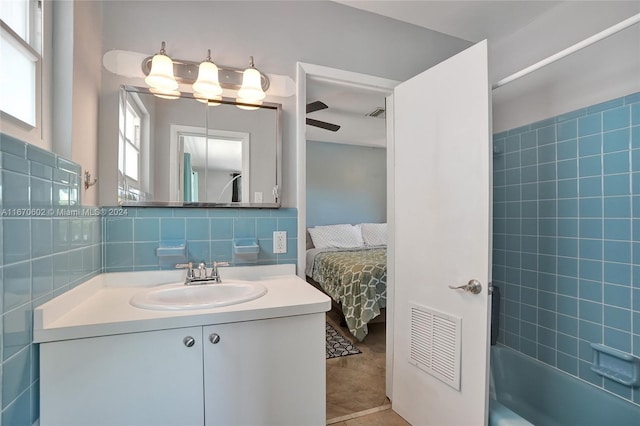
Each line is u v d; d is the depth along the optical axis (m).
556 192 1.71
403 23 1.98
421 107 1.63
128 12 1.43
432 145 1.56
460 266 1.39
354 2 1.71
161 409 1.01
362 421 1.71
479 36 2.02
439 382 1.50
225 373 1.09
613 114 1.45
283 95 1.69
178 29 1.50
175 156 1.50
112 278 1.39
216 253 1.56
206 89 1.49
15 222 0.79
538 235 1.81
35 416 0.89
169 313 1.04
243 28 1.61
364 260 3.37
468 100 1.36
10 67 0.85
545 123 1.78
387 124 2.00
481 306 1.30
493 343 1.93
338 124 3.88
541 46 1.81
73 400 0.93
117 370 0.97
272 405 1.16
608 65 1.47
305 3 1.74
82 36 1.20
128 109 1.43
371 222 5.35
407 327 1.71
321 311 1.22
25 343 0.84
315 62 1.75
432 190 1.55
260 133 1.63
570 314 1.63
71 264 1.10
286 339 1.18
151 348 1.00
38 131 0.99
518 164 1.94
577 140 1.61
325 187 5.06
